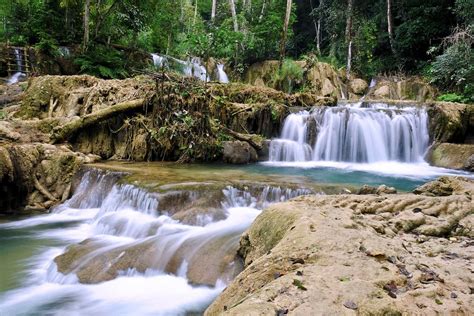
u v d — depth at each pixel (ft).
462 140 39.45
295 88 66.54
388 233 13.33
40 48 52.95
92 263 16.99
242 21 74.90
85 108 37.14
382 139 39.75
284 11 76.84
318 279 8.63
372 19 81.05
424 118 39.34
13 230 23.32
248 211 22.17
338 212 14.56
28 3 60.75
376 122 39.86
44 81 39.88
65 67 54.19
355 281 8.54
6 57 52.90
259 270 10.24
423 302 7.86
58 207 27.50
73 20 60.23
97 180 27.91
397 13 78.43
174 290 15.08
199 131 35.45
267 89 46.11
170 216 21.40
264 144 38.40
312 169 33.83
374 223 13.76
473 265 10.54
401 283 8.72
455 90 56.59
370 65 78.33
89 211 26.25
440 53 68.18
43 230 23.25
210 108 37.93
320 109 41.65
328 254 10.30
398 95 65.31
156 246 17.58
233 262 15.70
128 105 35.50
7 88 46.83
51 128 34.86
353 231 12.17
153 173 27.32
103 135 35.78
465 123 38.68
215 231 18.95
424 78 64.39
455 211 15.44
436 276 9.29
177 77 40.63
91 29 60.59
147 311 13.79
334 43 83.51
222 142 36.11
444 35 67.92
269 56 71.61
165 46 75.00
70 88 39.99
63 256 18.03
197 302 14.20
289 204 15.92
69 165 30.04
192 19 100.94
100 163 31.96
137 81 40.50
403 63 73.77
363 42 78.18
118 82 40.55
